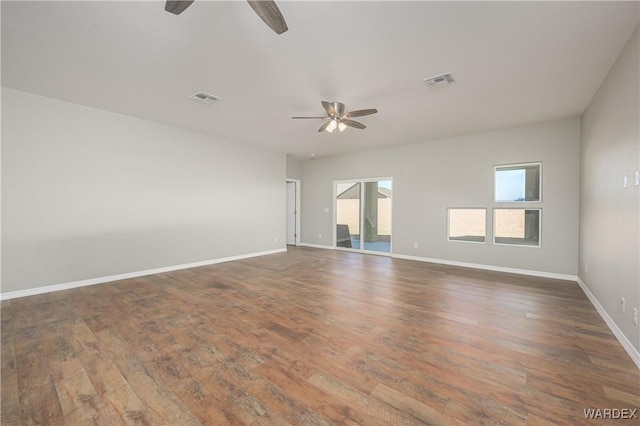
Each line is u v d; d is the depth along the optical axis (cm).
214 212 556
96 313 294
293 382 182
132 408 158
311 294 361
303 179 823
